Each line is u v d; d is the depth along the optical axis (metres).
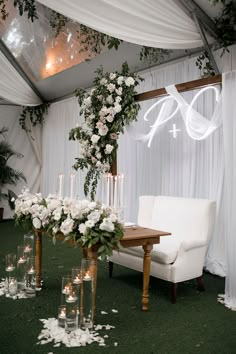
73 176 3.24
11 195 7.88
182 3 3.78
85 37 5.17
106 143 4.67
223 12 3.92
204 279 4.02
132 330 2.63
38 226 3.21
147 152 5.34
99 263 4.66
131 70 5.68
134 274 4.15
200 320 2.84
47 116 8.13
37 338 2.46
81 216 2.75
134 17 3.56
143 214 4.30
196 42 4.18
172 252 3.26
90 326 2.62
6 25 5.32
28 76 6.82
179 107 4.08
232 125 3.30
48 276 3.96
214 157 4.38
